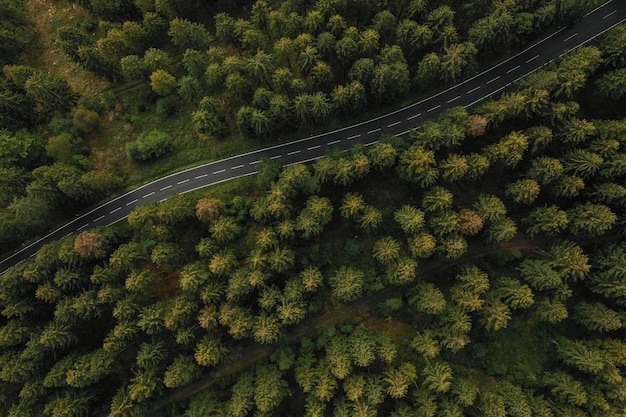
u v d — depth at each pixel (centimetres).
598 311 7750
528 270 7869
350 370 7438
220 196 8819
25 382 7462
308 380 7488
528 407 7406
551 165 7594
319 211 7631
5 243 8556
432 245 7444
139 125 9350
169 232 8069
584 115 8562
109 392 8062
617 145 7462
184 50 9062
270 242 7544
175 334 7688
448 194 7619
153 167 9125
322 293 8444
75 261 7500
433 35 8088
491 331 8350
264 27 8819
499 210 7581
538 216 7944
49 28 10200
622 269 7462
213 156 9081
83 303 7281
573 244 7850
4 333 7262
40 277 7456
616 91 7944
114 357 7731
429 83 8681
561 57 8275
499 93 8900
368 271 8425
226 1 9600
